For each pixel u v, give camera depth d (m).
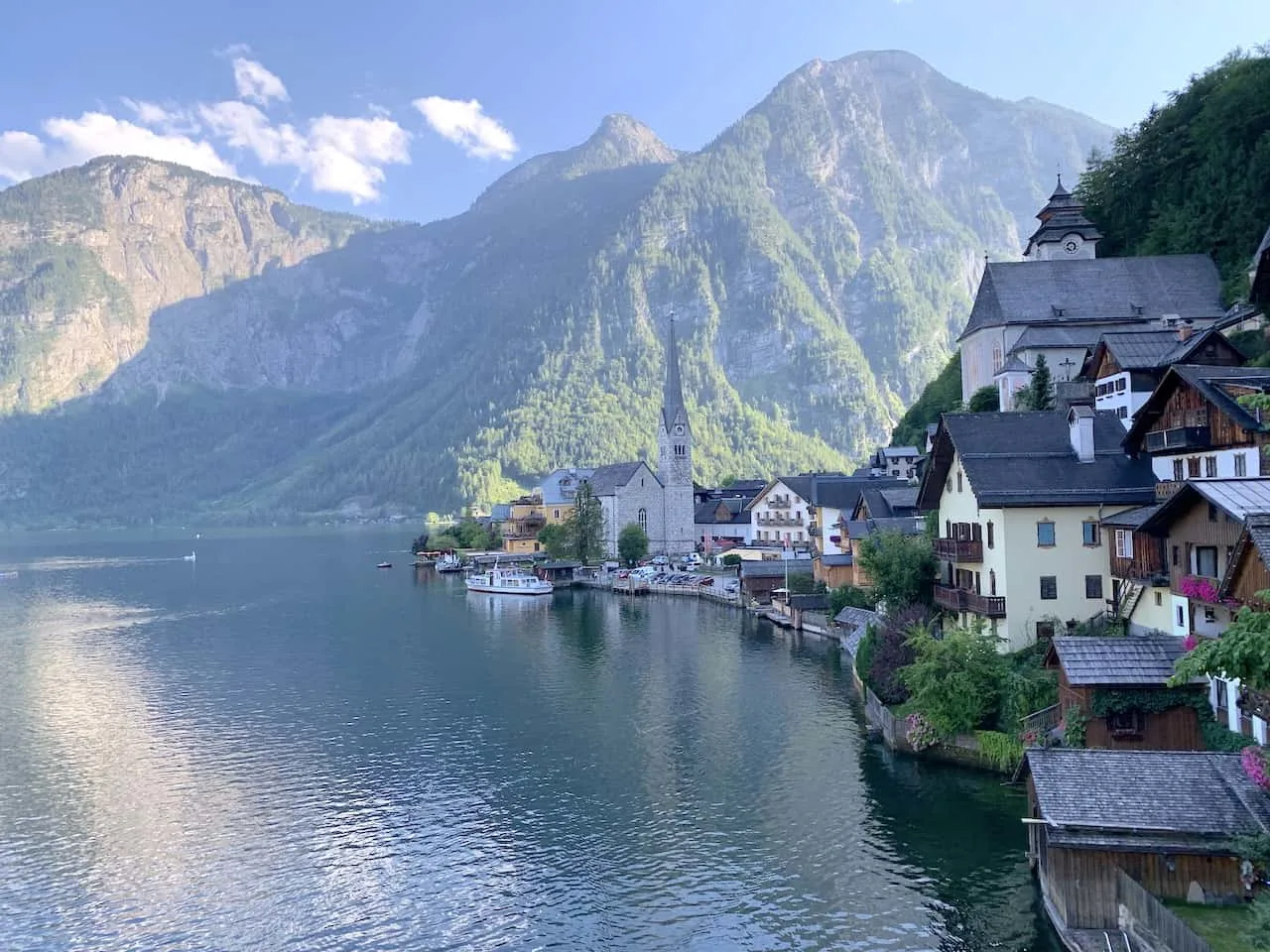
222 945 39.22
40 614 132.75
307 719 72.31
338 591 159.75
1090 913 34.94
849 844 46.06
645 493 194.62
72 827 51.50
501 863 45.91
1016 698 52.97
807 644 97.38
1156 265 110.94
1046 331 107.56
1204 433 51.88
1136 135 133.62
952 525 67.25
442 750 63.72
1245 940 30.31
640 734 65.94
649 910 40.84
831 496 124.00
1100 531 57.59
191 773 60.09
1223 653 26.36
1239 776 35.41
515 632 111.88
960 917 38.50
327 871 45.59
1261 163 106.50
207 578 186.12
